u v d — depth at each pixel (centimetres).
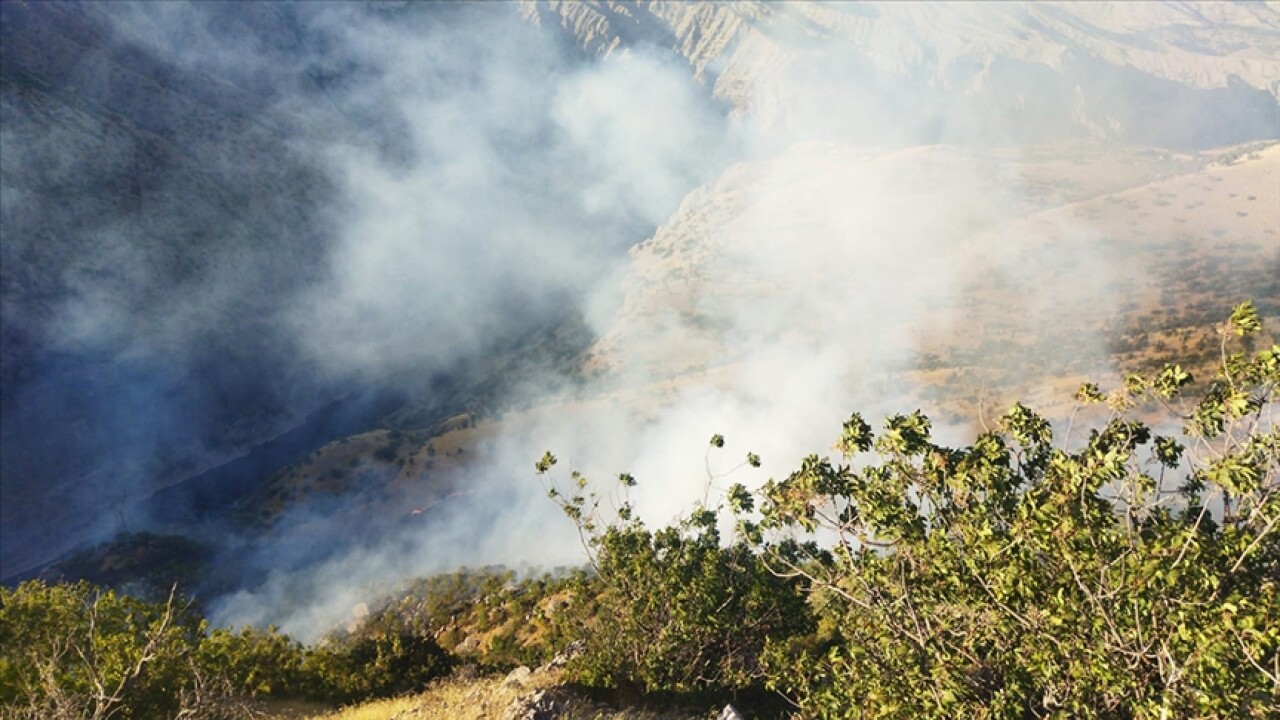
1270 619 793
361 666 2844
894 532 1058
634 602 1994
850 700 1172
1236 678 812
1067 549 906
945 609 1121
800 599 1922
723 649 1942
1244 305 1023
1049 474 994
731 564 2048
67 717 1573
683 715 1756
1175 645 844
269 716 2269
